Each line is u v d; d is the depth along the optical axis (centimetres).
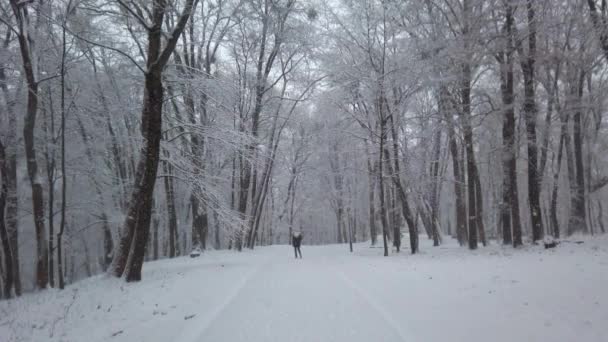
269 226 5156
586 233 2458
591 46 2022
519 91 2083
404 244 3706
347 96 2344
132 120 2058
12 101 1791
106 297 970
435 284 953
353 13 2148
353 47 2247
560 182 3616
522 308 668
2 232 1445
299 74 3147
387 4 2017
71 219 2719
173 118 1599
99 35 1619
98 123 2062
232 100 1656
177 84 1537
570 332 535
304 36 2800
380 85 2088
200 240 2559
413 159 2461
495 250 1869
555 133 2495
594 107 2328
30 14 1542
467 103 2022
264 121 3148
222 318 725
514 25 1831
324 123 3158
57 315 825
